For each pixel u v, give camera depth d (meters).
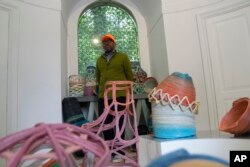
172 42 2.93
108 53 2.81
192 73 2.83
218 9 2.76
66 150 0.35
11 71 2.32
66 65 3.31
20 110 2.34
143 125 3.08
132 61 3.72
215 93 2.73
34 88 2.46
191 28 2.91
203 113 2.73
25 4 2.51
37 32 2.56
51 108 2.53
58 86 2.61
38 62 2.52
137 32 3.83
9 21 2.37
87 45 3.64
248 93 2.49
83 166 0.51
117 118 1.31
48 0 2.69
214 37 2.79
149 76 3.71
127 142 1.26
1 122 2.21
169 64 2.88
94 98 3.04
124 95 1.87
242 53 2.57
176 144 0.76
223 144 0.76
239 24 2.61
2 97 2.24
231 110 0.95
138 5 3.81
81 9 3.66
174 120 0.88
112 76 2.66
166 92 0.90
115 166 1.30
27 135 0.35
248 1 2.52
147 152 0.93
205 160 0.60
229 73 2.66
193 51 2.87
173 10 2.99
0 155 0.34
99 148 0.39
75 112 2.74
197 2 2.91
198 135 0.93
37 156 0.33
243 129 0.82
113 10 3.83
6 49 2.32
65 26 3.29
